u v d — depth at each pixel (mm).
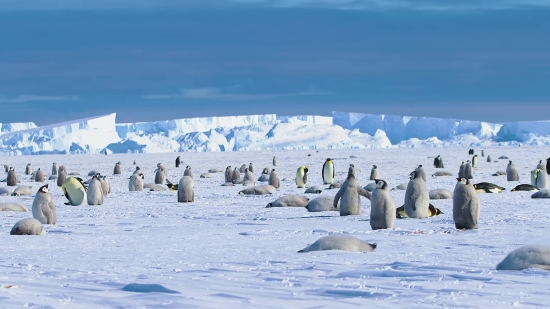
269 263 12734
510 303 8633
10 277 11062
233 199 38219
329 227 21688
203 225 23672
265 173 62500
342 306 8422
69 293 9367
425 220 23688
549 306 8492
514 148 162875
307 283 10258
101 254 14906
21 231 20359
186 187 36438
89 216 28781
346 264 12344
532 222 22344
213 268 12117
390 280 10453
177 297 8945
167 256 14398
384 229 20562
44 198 24578
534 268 11156
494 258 13281
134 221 25875
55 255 14727
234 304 8484
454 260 12922
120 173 74188
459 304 8578
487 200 33781
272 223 23781
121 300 8719
